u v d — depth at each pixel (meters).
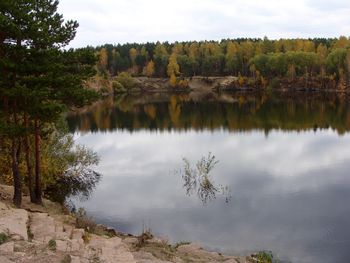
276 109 81.81
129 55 173.12
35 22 18.34
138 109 92.88
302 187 29.42
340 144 44.44
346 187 29.16
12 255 11.24
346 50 125.38
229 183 30.92
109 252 13.55
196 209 25.55
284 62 132.88
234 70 150.62
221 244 20.19
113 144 50.09
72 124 70.44
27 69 18.73
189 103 103.06
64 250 12.61
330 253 19.08
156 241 17.47
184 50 170.00
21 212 16.61
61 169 31.34
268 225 22.58
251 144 46.34
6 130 18.20
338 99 97.81
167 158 40.91
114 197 28.55
